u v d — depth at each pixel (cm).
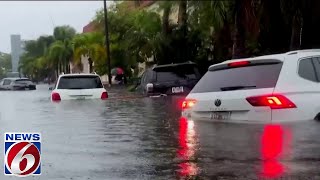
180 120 834
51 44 6888
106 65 4191
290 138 615
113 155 575
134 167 517
